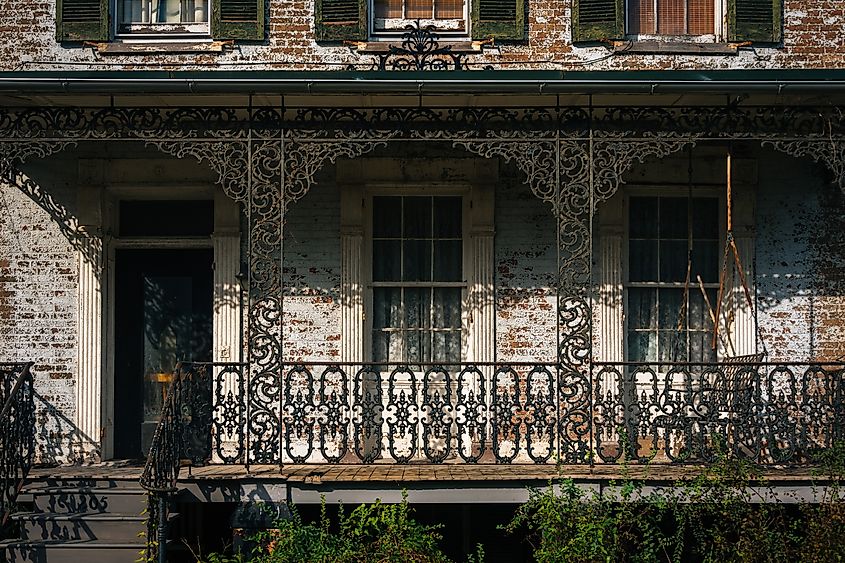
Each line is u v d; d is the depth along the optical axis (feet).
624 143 32.60
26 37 36.81
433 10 37.40
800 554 29.84
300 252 37.32
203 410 32.35
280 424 32.19
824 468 30.99
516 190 37.42
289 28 36.94
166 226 38.47
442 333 37.93
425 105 34.14
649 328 37.83
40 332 37.11
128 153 37.32
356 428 32.48
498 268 37.22
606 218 37.22
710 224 38.06
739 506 30.35
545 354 37.09
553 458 35.01
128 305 38.68
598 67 36.78
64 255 37.22
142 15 37.32
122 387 38.55
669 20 37.35
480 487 31.35
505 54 36.81
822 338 37.24
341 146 32.65
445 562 30.25
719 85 30.66
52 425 36.99
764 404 33.19
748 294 36.14
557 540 29.89
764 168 37.52
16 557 30.19
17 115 32.65
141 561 29.91
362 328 37.17
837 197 37.47
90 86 30.83
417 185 37.40
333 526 34.24
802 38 37.01
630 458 31.96
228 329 37.11
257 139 32.48
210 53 36.83
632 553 31.32
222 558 30.86
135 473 33.37
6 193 37.24
